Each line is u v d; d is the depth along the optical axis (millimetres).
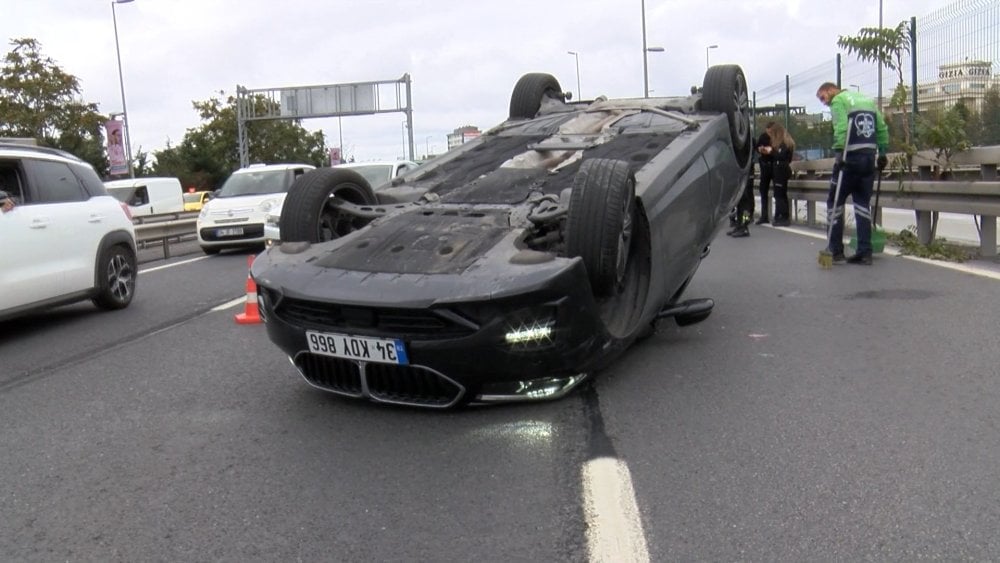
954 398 4898
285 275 4871
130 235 9617
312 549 3408
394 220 5531
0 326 8742
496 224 5203
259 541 3494
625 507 3658
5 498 4031
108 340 7727
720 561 3182
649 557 3227
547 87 8445
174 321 8570
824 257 9781
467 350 4363
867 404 4867
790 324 6945
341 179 6082
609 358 5074
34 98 37594
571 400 5121
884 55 13367
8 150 8117
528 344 4402
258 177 16984
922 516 3475
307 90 45125
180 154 56750
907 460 4043
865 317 7035
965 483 3770
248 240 15570
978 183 9477
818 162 14656
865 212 9812
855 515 3506
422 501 3801
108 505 3908
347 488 3977
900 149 11023
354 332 4562
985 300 7418
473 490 3891
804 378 5422
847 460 4074
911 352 5895
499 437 4535
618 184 4820
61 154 8953
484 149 7160
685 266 6297
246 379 6020
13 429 5086
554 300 4383
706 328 6949
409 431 4680
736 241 13109
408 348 4430
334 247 5215
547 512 3641
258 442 4648
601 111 7414
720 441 4391
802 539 3324
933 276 8766
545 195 5543
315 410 5148
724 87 7129
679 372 5680
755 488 3805
